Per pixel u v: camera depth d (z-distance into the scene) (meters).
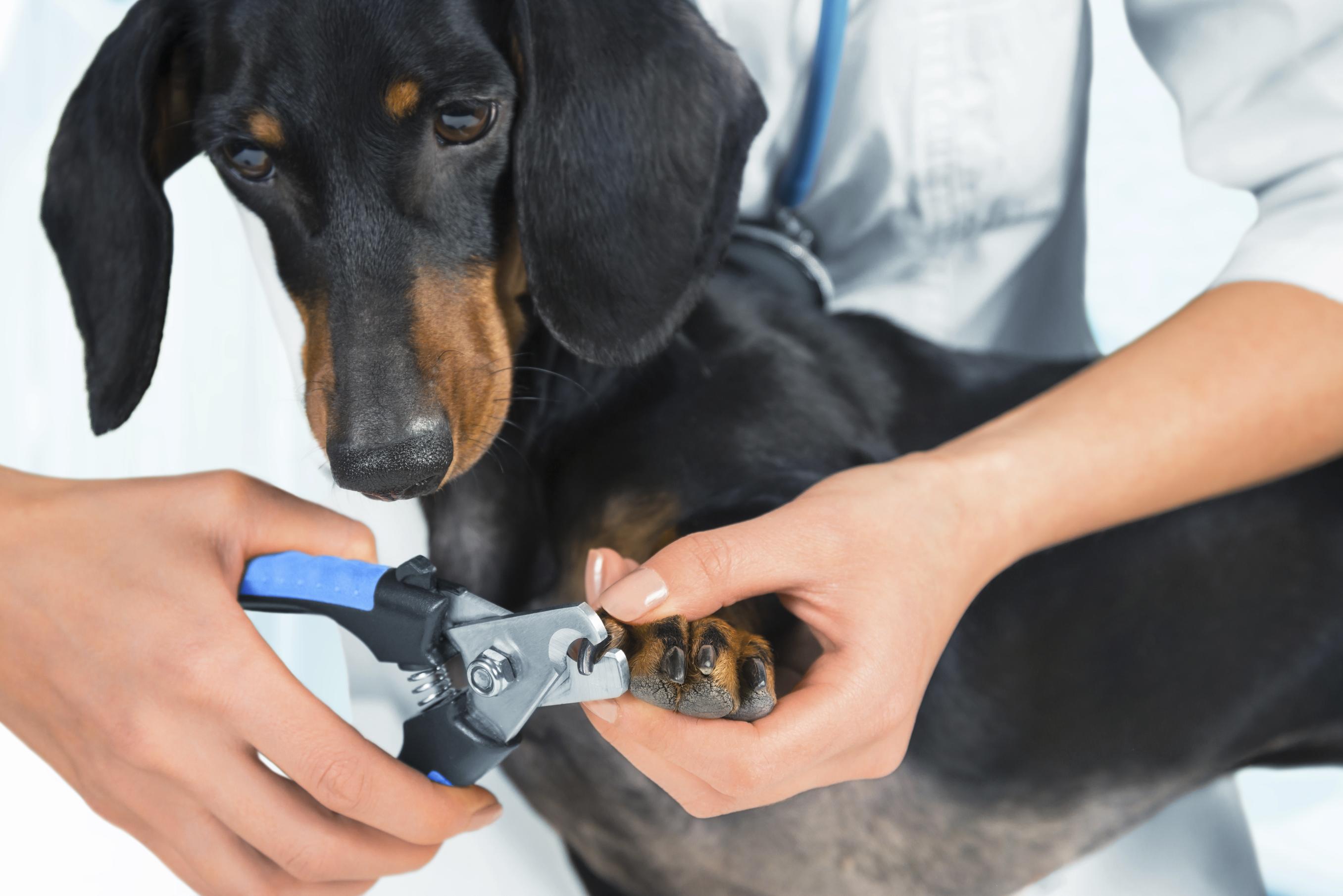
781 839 1.32
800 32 1.50
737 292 1.44
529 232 1.12
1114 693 1.33
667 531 1.13
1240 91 1.36
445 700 0.85
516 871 1.63
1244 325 1.12
